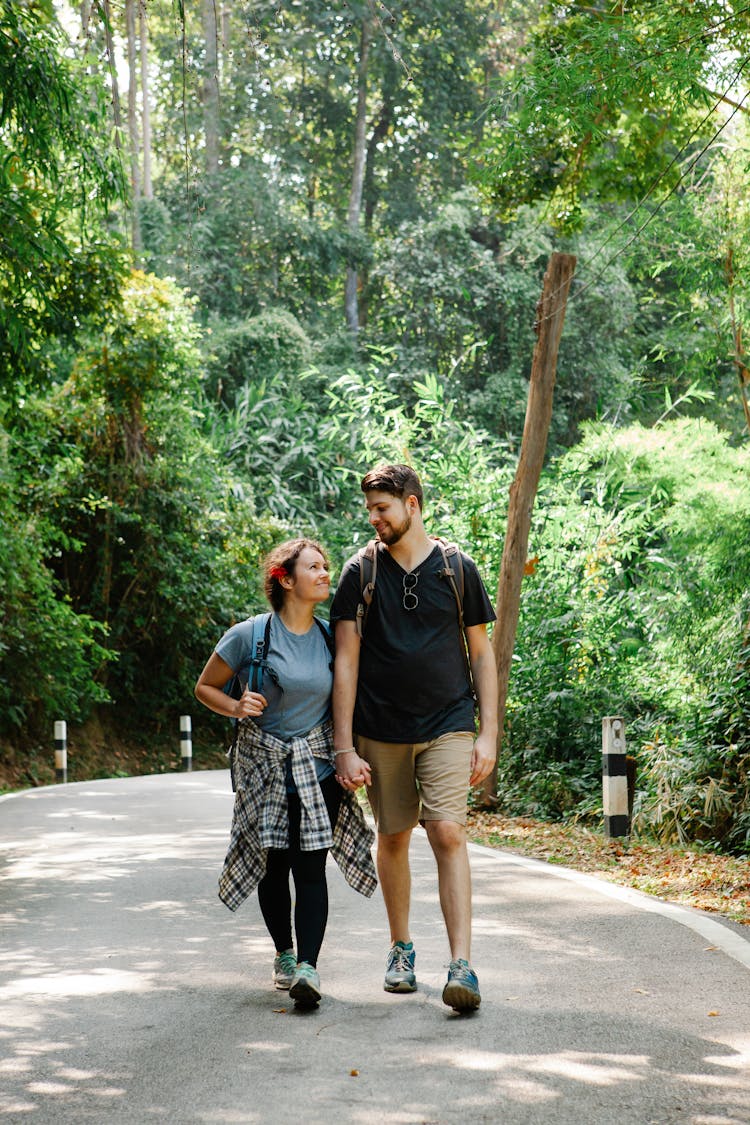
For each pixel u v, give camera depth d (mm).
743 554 14984
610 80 11344
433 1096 3959
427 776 5191
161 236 33438
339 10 34125
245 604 26344
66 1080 4238
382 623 5230
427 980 5469
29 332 14508
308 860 5176
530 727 14930
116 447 25062
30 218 12867
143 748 26094
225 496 27203
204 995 5328
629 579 18516
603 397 33938
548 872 8461
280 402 31641
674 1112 3779
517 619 13719
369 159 40812
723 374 27969
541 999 5086
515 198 16141
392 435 16922
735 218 15062
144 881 8336
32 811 13266
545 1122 3715
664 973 5484
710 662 13664
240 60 10594
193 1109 3914
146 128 33375
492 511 15844
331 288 41094
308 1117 3803
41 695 21906
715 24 11062
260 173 36625
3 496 21125
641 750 13680
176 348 24234
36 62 11406
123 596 25547
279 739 5242
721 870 8625
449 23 36938
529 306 35438
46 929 6809
